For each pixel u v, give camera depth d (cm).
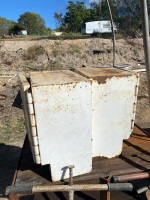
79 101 175
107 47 1379
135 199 204
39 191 169
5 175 338
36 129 171
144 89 703
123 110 199
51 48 1320
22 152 233
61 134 177
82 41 1417
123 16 2239
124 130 205
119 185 171
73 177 188
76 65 1203
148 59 188
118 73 198
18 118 536
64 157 183
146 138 250
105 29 2261
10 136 460
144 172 191
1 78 900
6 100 649
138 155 216
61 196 194
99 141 202
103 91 189
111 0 2233
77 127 180
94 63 1226
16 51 1289
